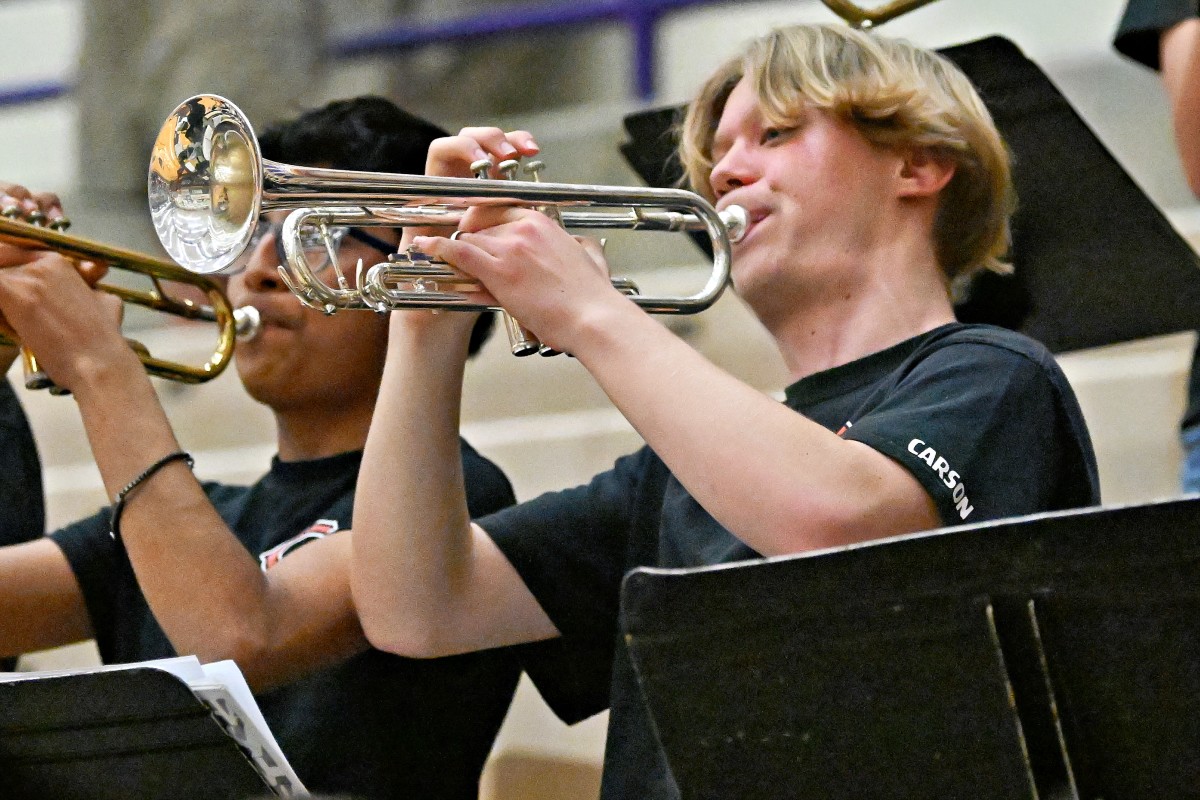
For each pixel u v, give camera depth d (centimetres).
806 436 399
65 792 415
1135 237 556
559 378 966
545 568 521
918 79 496
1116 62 940
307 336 575
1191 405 644
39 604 583
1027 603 335
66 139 1244
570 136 1039
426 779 539
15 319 521
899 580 336
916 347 465
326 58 1230
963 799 344
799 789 350
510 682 566
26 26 1276
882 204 489
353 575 505
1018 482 421
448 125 1201
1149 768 338
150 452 518
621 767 471
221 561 512
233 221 437
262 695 545
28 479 682
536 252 421
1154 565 327
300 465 588
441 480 498
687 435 400
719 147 509
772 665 344
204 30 1232
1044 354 454
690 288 940
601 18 1173
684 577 340
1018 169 552
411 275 451
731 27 1135
